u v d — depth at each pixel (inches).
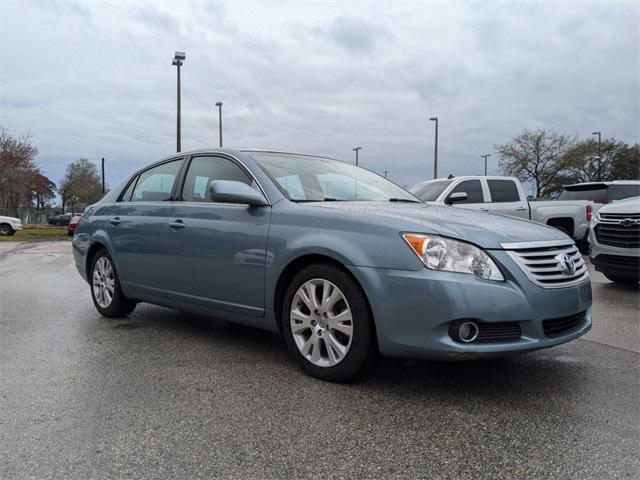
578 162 1628.9
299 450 97.5
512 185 435.8
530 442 100.7
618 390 128.4
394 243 122.7
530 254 123.0
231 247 154.6
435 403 119.8
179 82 859.4
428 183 437.1
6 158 1729.8
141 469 90.7
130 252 193.2
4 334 183.9
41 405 118.0
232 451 97.0
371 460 94.0
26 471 89.8
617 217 274.7
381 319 122.0
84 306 239.1
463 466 92.0
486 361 150.7
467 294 115.0
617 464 92.4
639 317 213.3
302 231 138.7
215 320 207.2
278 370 143.0
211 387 129.7
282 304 146.8
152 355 157.3
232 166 167.6
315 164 179.3
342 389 128.3
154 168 200.2
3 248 687.7
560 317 123.8
